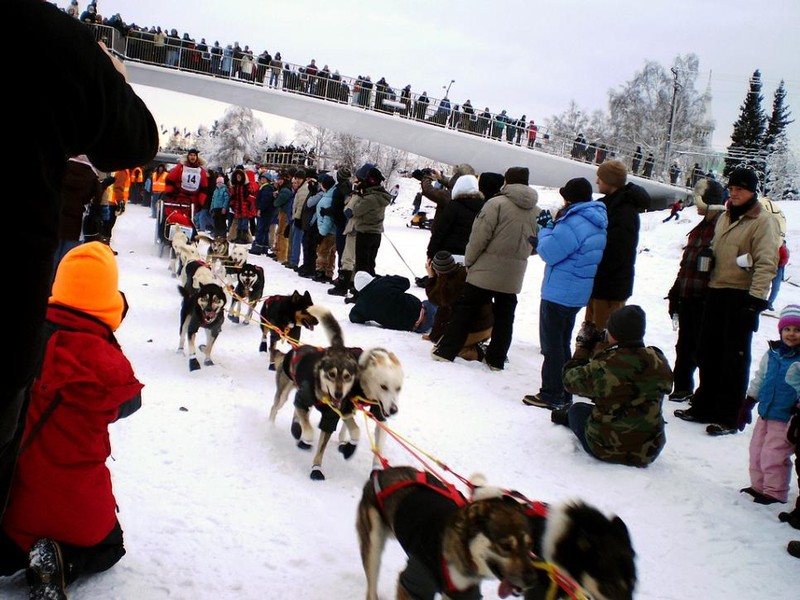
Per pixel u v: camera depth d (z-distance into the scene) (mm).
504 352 6883
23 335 1382
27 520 2473
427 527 2512
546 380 5820
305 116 28547
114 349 2680
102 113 1507
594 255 5656
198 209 12852
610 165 6172
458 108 30875
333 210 10820
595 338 6086
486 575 2332
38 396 2484
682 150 39781
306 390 4273
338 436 4832
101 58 1502
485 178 7656
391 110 29625
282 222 13734
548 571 2348
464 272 7520
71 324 2631
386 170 46344
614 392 4504
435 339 7699
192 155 12570
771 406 4219
